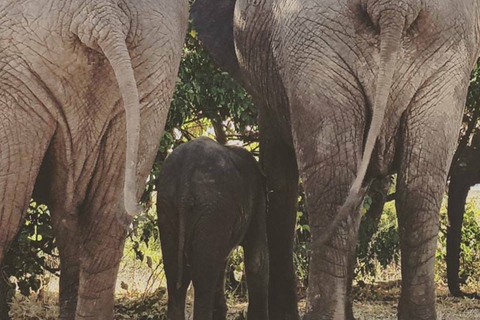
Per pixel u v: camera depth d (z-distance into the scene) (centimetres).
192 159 1020
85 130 721
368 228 1473
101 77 711
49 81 693
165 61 740
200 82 1342
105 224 751
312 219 841
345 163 825
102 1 698
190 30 1264
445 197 2012
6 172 689
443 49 819
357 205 849
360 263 1559
